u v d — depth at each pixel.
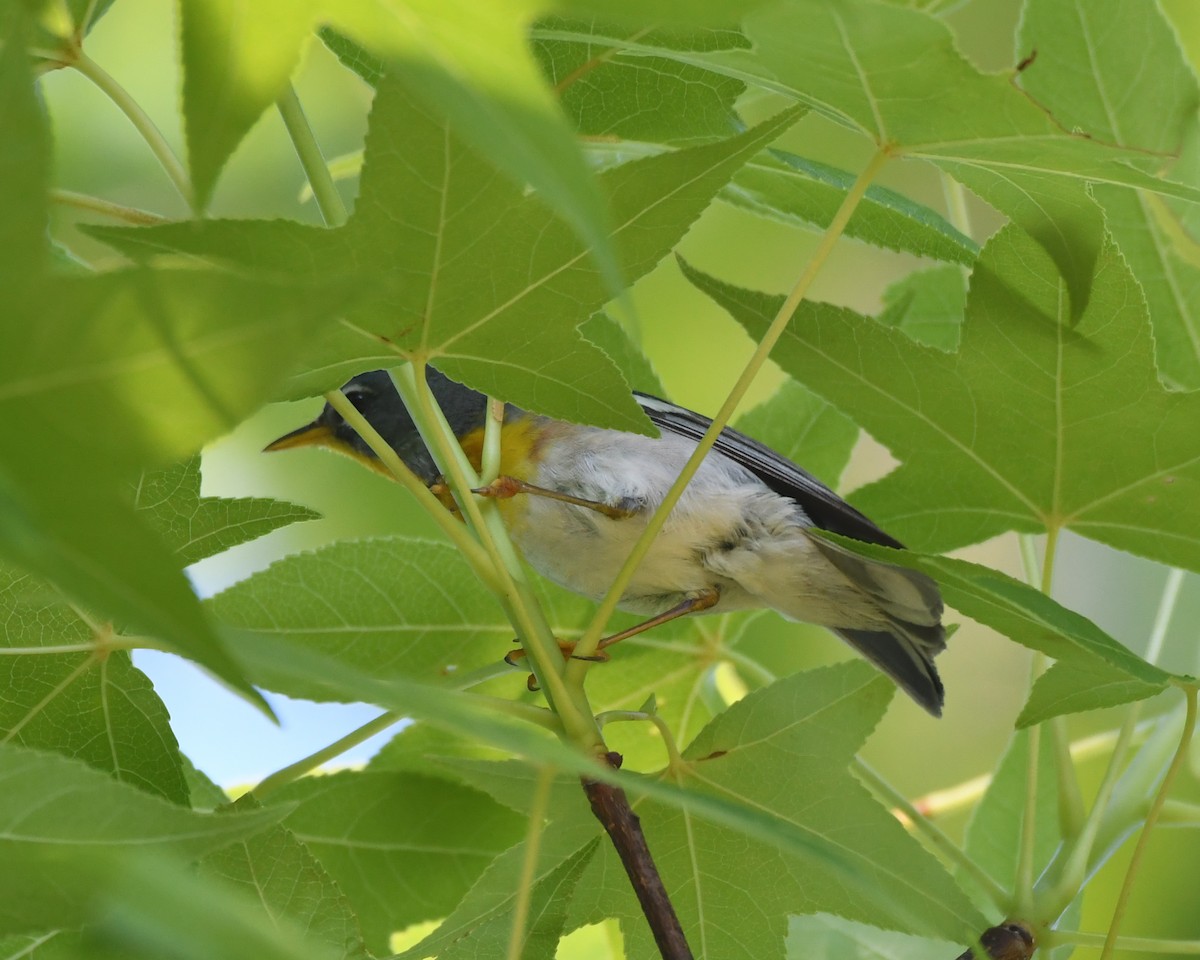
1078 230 5.27
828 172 6.01
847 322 5.84
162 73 10.75
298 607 6.64
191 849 3.29
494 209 4.07
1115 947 5.03
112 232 3.71
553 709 4.43
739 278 12.07
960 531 6.29
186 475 4.79
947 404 5.98
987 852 7.18
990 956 5.13
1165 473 5.90
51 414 2.42
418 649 6.83
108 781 3.27
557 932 4.72
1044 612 4.33
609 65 5.70
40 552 2.27
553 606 8.06
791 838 3.34
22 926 3.01
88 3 4.34
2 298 2.37
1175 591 7.15
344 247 4.01
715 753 5.32
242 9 2.97
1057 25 7.20
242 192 10.89
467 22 2.63
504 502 8.07
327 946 4.40
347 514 10.64
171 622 2.38
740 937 5.38
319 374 4.42
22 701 4.98
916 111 4.32
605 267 2.35
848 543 4.70
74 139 10.60
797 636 10.73
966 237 6.16
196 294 2.34
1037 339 5.75
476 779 5.32
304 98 10.95
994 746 11.93
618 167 4.05
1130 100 7.20
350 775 6.80
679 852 5.36
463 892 6.79
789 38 4.07
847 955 6.84
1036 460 6.04
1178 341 7.60
